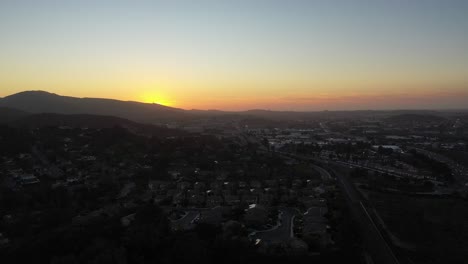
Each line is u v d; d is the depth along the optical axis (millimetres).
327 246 115625
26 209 142000
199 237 114688
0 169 182125
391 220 144375
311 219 137000
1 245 107938
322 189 186750
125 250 100000
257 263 104000
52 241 105875
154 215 132250
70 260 92875
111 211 141625
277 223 138750
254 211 139250
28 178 173875
